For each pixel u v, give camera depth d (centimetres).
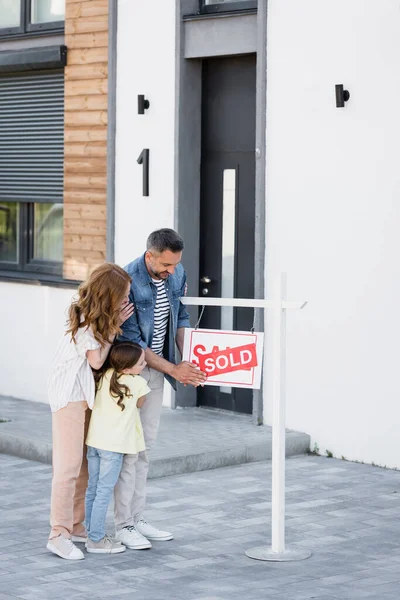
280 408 870
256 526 959
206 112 1389
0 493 1073
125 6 1433
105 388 873
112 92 1449
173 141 1385
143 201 1425
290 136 1253
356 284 1195
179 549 893
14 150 1609
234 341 873
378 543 908
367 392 1191
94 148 1483
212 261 1391
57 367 870
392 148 1159
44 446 1198
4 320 1603
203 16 1345
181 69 1373
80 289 868
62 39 1537
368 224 1181
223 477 1136
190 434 1251
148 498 1050
